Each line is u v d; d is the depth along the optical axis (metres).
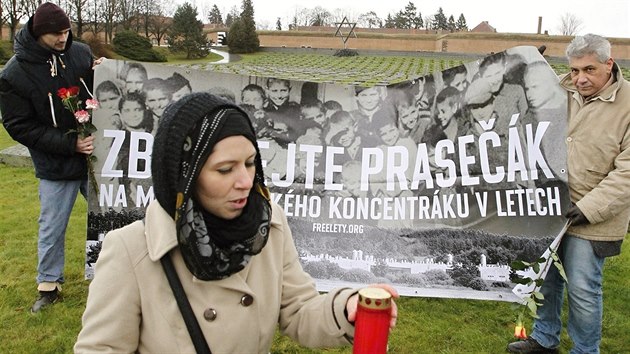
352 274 4.35
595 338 3.36
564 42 49.66
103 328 1.48
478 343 3.95
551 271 3.66
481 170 4.11
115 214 4.42
